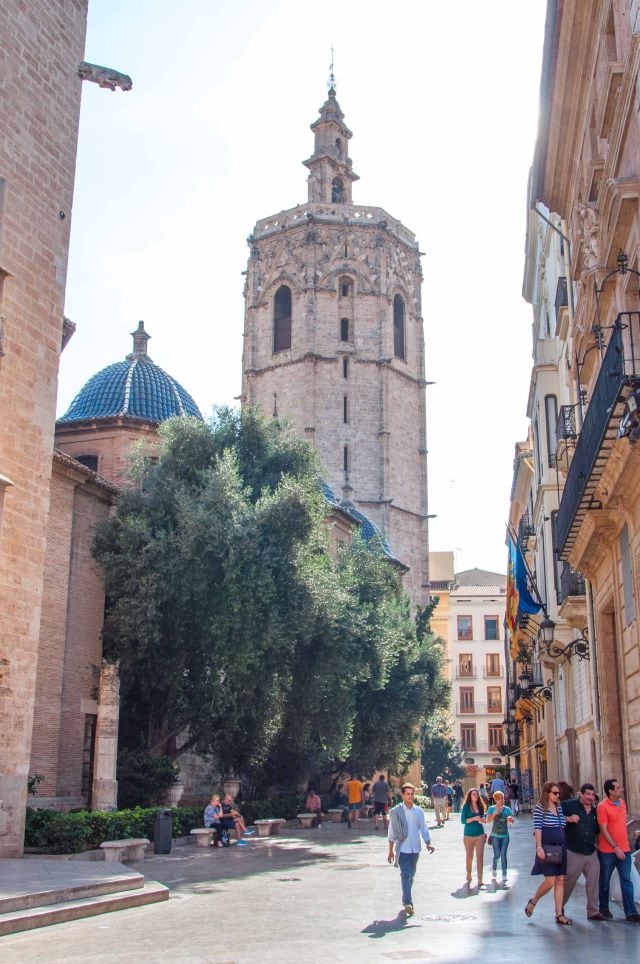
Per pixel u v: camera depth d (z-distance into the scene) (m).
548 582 31.23
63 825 19.75
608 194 15.42
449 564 106.81
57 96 21.88
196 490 29.91
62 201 21.77
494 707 100.88
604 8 17.36
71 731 27.56
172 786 28.97
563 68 20.33
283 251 83.88
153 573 27.55
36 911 12.42
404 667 42.38
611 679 21.30
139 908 13.98
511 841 29.84
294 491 28.84
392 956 9.86
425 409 83.94
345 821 38.50
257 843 26.62
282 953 10.15
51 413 20.84
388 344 81.38
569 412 22.94
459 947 10.39
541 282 35.78
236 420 33.56
